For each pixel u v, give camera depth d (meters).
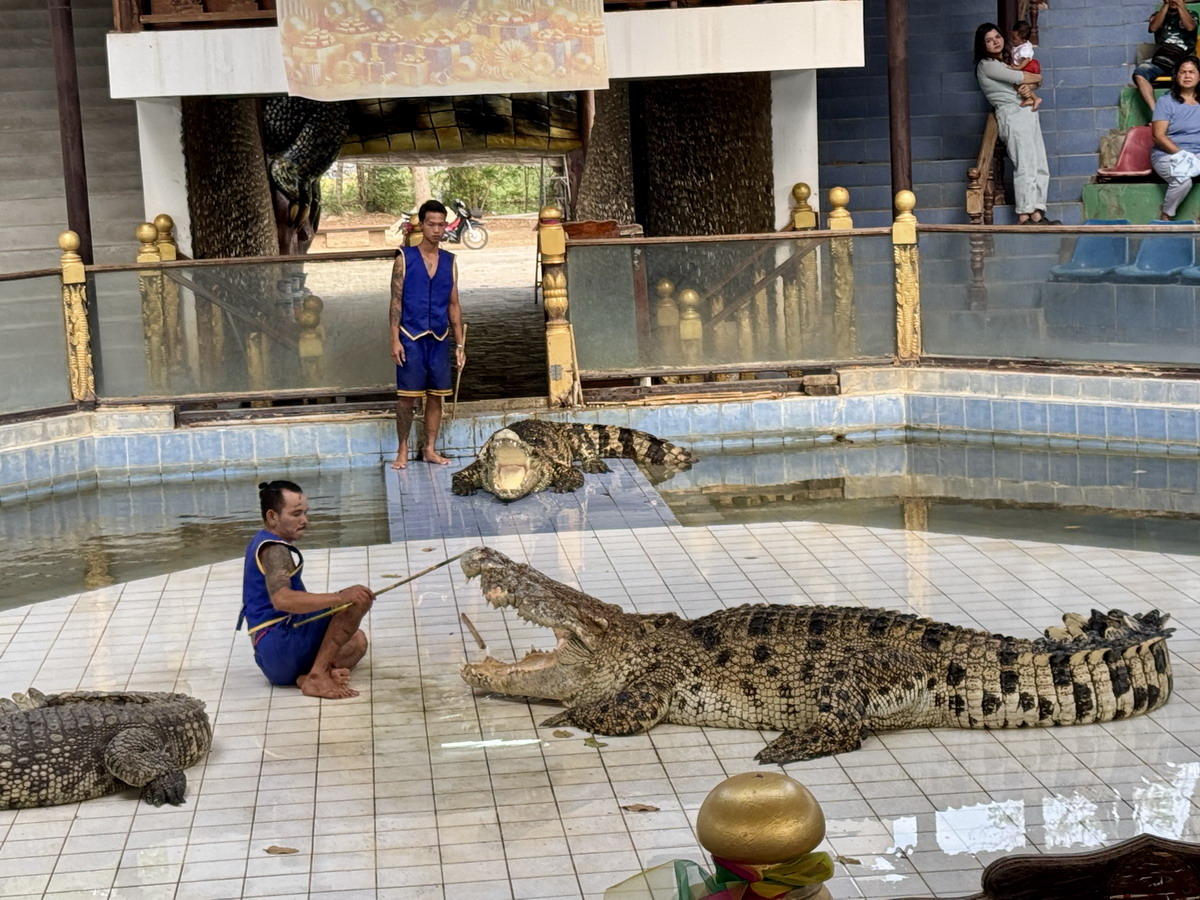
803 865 2.29
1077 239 10.95
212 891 4.58
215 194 12.48
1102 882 2.67
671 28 11.31
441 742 5.71
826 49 11.41
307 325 11.32
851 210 15.91
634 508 9.36
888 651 5.66
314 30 10.72
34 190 14.89
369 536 9.12
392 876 4.64
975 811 4.95
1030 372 11.10
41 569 8.63
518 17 10.87
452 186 38.06
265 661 6.31
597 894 4.47
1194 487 9.46
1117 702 5.61
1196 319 10.61
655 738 5.71
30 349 11.01
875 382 11.55
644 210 14.99
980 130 15.89
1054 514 8.88
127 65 11.05
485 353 15.67
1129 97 15.18
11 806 5.21
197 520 9.76
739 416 11.48
